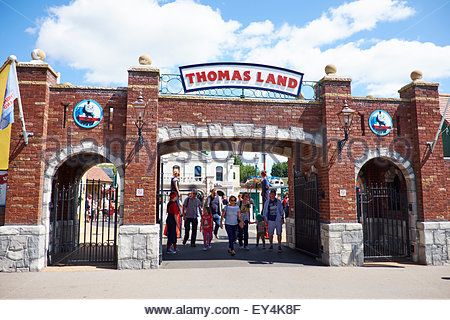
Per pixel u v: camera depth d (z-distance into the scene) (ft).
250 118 32.89
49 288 23.15
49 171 30.19
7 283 24.44
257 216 41.37
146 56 32.09
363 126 33.76
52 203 35.55
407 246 34.88
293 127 33.30
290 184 43.50
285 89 33.81
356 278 26.35
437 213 33.12
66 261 32.81
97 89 31.53
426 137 33.86
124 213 29.84
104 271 28.50
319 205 34.09
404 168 34.09
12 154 29.19
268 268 29.78
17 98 28.60
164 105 32.09
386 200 39.19
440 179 33.58
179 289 22.88
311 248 35.68
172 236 37.27
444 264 32.22
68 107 31.04
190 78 32.94
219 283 24.52
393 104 34.55
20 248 28.45
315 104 33.96
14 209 28.78
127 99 31.04
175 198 38.29
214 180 151.84
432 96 34.53
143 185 30.22
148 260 29.45
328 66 34.17
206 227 39.45
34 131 29.66
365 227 41.04
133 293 21.95
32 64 30.09
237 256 35.47
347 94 33.50
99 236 54.85
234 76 33.40
